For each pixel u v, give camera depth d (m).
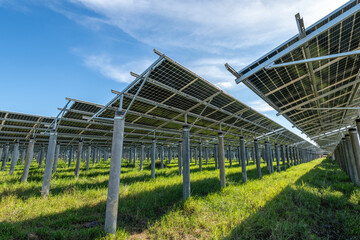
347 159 18.84
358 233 6.89
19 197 11.02
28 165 16.58
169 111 12.01
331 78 9.60
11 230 6.58
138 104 10.81
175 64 7.77
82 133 19.88
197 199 10.58
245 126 17.94
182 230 7.08
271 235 6.41
